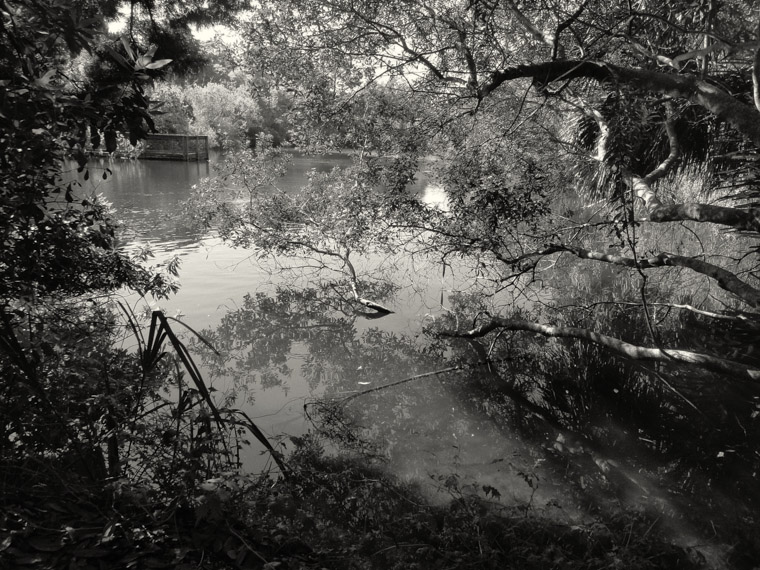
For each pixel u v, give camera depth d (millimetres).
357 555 3287
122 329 7594
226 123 43844
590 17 5281
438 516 3900
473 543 3553
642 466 4859
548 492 4406
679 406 6098
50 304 6363
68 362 5070
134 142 2908
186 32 9266
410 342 8312
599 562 3326
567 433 5496
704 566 3475
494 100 9008
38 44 2607
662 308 8977
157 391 5465
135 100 2807
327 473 4566
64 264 5902
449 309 9898
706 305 8797
